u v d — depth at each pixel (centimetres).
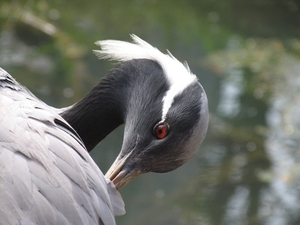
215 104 1525
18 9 1859
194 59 1705
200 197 1247
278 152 1378
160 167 677
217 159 1357
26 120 545
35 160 519
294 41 1869
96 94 712
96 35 1798
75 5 1992
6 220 479
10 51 1661
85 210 534
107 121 718
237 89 1585
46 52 1680
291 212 1194
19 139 523
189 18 1995
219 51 1767
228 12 2066
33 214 493
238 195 1249
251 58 1734
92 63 1658
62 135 559
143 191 1272
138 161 671
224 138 1417
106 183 589
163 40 1803
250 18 2020
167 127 663
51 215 501
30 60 1627
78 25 1844
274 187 1278
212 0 2134
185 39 1825
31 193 499
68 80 1565
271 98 1556
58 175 524
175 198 1249
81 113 710
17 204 490
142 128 673
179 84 678
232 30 1923
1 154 507
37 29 1770
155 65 702
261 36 1895
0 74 605
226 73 1658
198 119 665
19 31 1756
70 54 1680
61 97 1486
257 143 1395
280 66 1706
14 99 574
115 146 1330
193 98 668
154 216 1186
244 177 1295
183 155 671
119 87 705
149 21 1938
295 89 1596
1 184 492
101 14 1948
